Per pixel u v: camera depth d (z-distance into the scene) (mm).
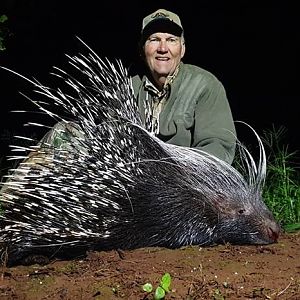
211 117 2057
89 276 1651
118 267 1692
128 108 1947
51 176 1856
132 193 1867
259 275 1627
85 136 1891
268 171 2580
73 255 1904
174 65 2086
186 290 1533
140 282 1580
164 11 2117
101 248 1889
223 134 2035
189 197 1872
